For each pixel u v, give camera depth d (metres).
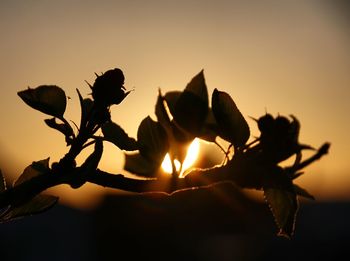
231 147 0.36
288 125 0.36
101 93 0.37
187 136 0.37
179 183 0.35
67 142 0.37
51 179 0.36
